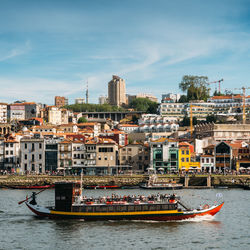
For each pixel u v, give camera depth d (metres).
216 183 188.50
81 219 103.56
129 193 158.62
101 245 82.38
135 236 88.75
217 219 105.44
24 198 145.25
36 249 80.12
